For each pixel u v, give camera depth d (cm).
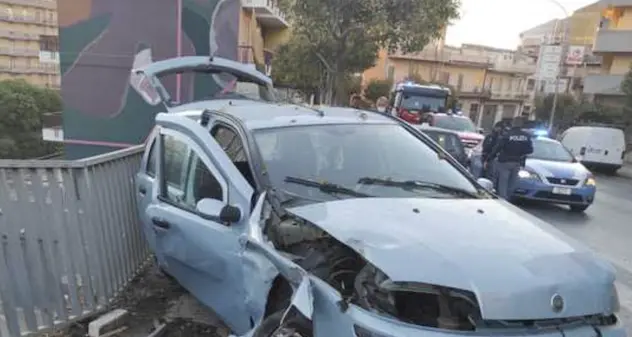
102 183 453
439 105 2248
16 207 359
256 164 341
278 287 297
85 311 423
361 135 397
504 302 238
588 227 955
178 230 389
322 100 2150
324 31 1557
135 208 529
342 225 280
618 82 3581
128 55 1459
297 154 360
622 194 1534
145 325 421
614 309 271
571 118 3750
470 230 284
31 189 371
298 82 2912
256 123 376
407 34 1516
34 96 3825
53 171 389
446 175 383
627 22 3816
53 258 390
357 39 1572
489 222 300
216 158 364
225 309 355
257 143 355
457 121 1778
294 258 293
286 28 3681
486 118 6347
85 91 1491
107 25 1455
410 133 432
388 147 394
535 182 1035
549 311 245
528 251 270
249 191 331
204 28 1473
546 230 308
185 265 399
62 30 1467
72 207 409
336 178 353
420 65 5525
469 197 355
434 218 295
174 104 571
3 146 3347
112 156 469
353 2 1453
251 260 308
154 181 450
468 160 1244
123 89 1475
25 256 367
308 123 393
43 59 5434
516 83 6612
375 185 351
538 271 254
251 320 321
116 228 481
